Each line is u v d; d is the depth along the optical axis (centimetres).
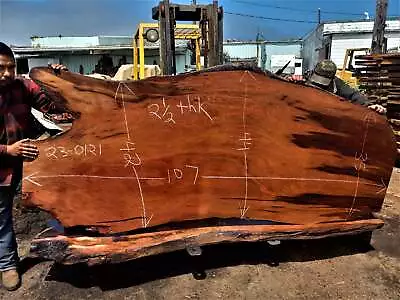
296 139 306
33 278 301
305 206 320
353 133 319
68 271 311
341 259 333
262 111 295
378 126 324
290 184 312
